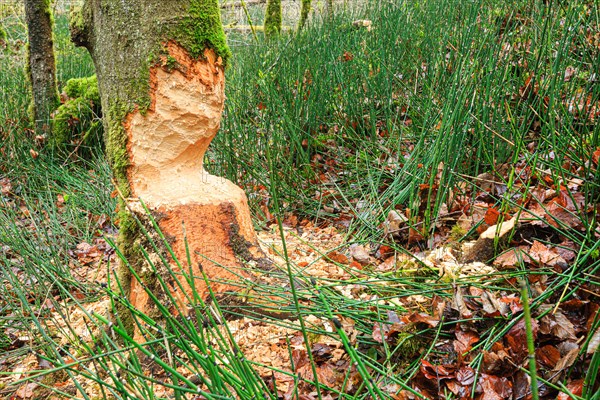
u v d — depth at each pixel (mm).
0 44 7918
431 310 1962
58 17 11492
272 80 4102
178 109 2070
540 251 2074
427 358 1796
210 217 2160
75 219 3611
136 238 2117
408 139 3502
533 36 3428
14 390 1992
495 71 3064
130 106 2061
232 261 2195
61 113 4734
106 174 4078
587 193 2084
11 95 5426
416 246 2578
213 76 2117
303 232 3096
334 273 2395
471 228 2473
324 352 1900
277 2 8094
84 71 6312
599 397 1290
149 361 1956
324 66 4184
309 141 3615
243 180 3551
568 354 1576
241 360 1461
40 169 4266
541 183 2342
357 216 2928
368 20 5582
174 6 1999
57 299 2660
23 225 3330
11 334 2414
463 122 2709
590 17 3297
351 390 1724
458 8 4559
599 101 2945
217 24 2119
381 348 1884
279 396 1729
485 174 2752
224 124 3814
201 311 2057
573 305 1781
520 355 1685
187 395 1793
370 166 3445
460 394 1646
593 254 1904
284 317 2094
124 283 2188
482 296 1894
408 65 4156
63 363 1555
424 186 2682
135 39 2010
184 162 2211
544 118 2594
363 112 3992
